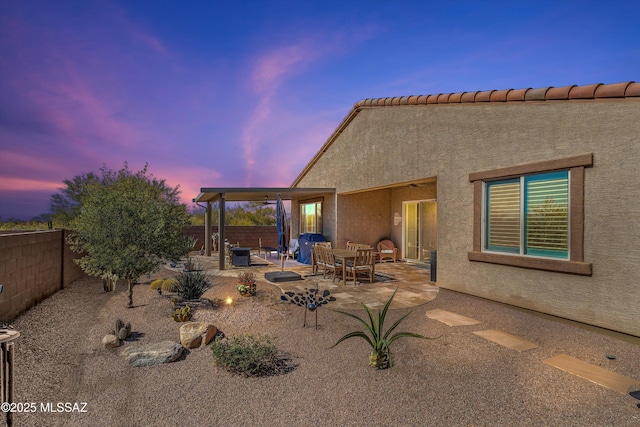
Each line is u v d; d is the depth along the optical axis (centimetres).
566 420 295
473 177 751
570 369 396
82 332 534
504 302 691
